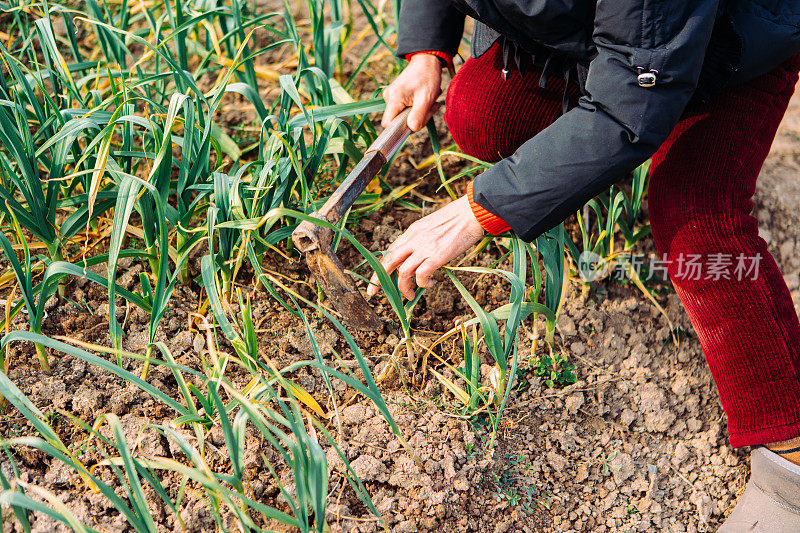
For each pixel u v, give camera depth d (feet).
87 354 4.00
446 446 4.91
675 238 4.34
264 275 4.86
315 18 6.04
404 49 5.66
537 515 4.82
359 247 4.50
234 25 6.38
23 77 5.11
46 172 5.84
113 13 7.89
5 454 4.50
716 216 4.26
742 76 4.29
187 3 6.25
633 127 3.81
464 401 5.07
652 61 3.67
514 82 5.24
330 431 4.92
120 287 4.69
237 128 6.78
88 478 4.05
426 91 5.56
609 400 5.44
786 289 4.36
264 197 5.17
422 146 6.84
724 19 3.98
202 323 5.32
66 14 6.01
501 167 4.27
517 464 5.00
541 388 5.40
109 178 5.45
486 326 4.61
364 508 4.61
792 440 4.23
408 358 5.35
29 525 3.92
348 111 5.51
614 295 6.00
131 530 4.29
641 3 3.59
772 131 4.62
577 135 3.96
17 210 4.68
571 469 5.08
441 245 4.53
